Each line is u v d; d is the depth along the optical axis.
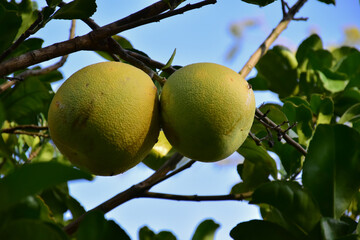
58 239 1.11
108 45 1.31
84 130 1.26
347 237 1.24
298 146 1.40
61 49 1.28
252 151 1.44
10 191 1.11
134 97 1.27
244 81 1.31
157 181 1.38
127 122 1.26
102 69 1.28
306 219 1.30
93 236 1.15
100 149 1.27
